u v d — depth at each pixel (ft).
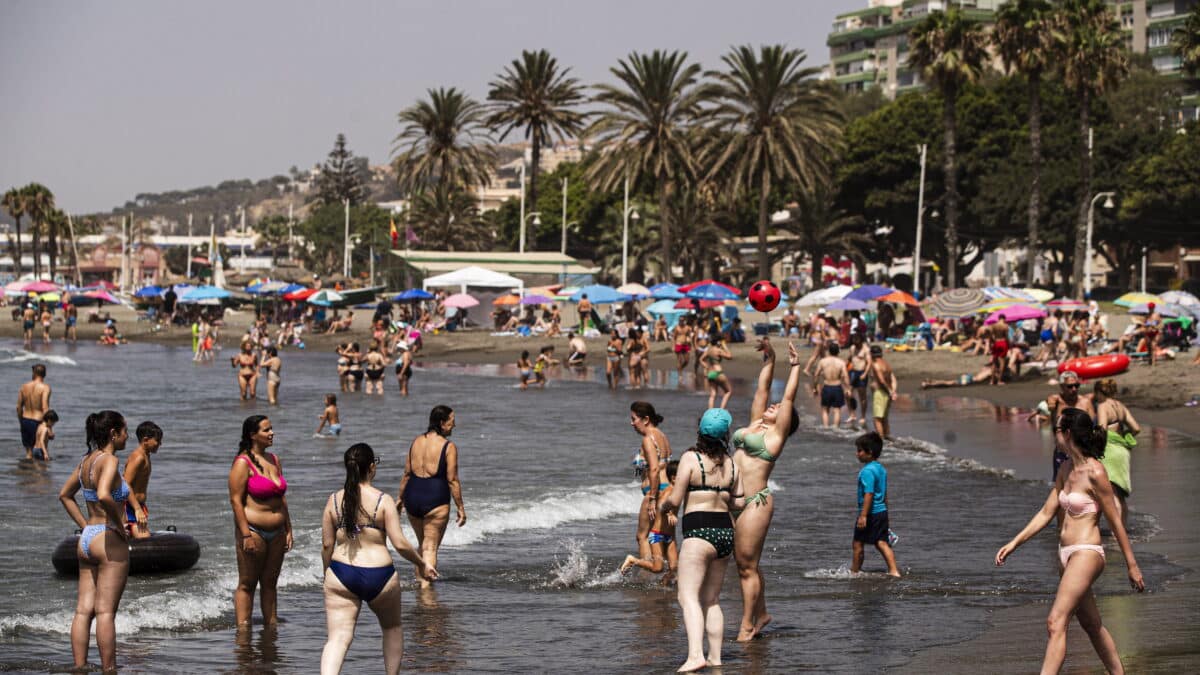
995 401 110.11
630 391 131.44
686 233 310.24
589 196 342.64
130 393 131.03
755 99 213.66
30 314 229.86
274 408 113.50
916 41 218.38
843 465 72.54
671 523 41.34
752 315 206.90
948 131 216.33
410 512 41.83
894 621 34.50
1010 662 28.86
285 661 31.27
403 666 30.68
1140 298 148.66
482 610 37.45
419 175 303.68
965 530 51.21
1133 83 312.29
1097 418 45.11
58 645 33.06
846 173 282.77
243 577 34.55
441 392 131.23
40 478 66.18
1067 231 263.08
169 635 34.14
